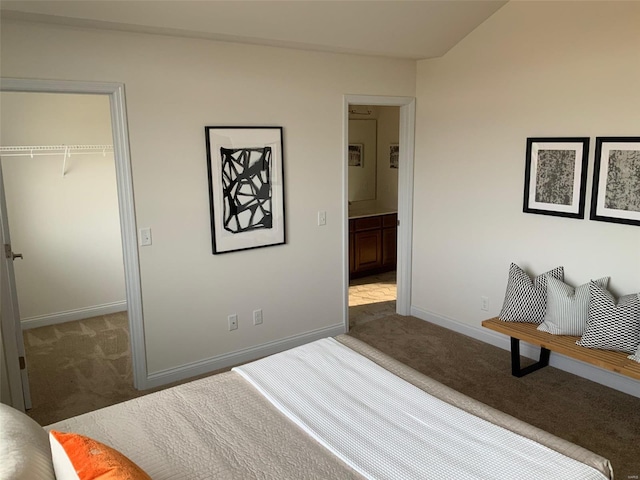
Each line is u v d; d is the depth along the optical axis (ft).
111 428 6.46
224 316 12.77
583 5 10.99
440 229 15.11
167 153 11.34
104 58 10.32
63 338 15.07
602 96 10.92
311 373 7.84
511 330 11.62
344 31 11.63
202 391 7.45
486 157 13.48
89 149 16.06
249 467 5.69
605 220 11.10
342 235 14.58
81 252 16.39
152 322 11.74
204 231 12.11
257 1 9.81
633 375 9.42
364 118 22.03
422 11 11.53
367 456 5.81
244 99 12.20
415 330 15.26
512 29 12.38
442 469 5.57
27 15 9.01
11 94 14.75
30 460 4.75
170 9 9.50
